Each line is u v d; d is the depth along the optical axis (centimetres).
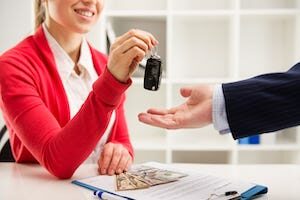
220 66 246
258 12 214
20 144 105
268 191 78
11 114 93
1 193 76
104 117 81
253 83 72
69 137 81
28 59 107
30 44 114
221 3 243
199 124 78
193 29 244
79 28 112
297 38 221
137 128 250
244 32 244
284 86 70
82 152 83
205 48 245
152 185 77
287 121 69
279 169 98
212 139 236
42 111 92
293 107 69
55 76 112
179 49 245
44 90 107
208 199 68
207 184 78
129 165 96
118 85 79
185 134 247
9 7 238
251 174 92
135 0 245
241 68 246
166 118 80
